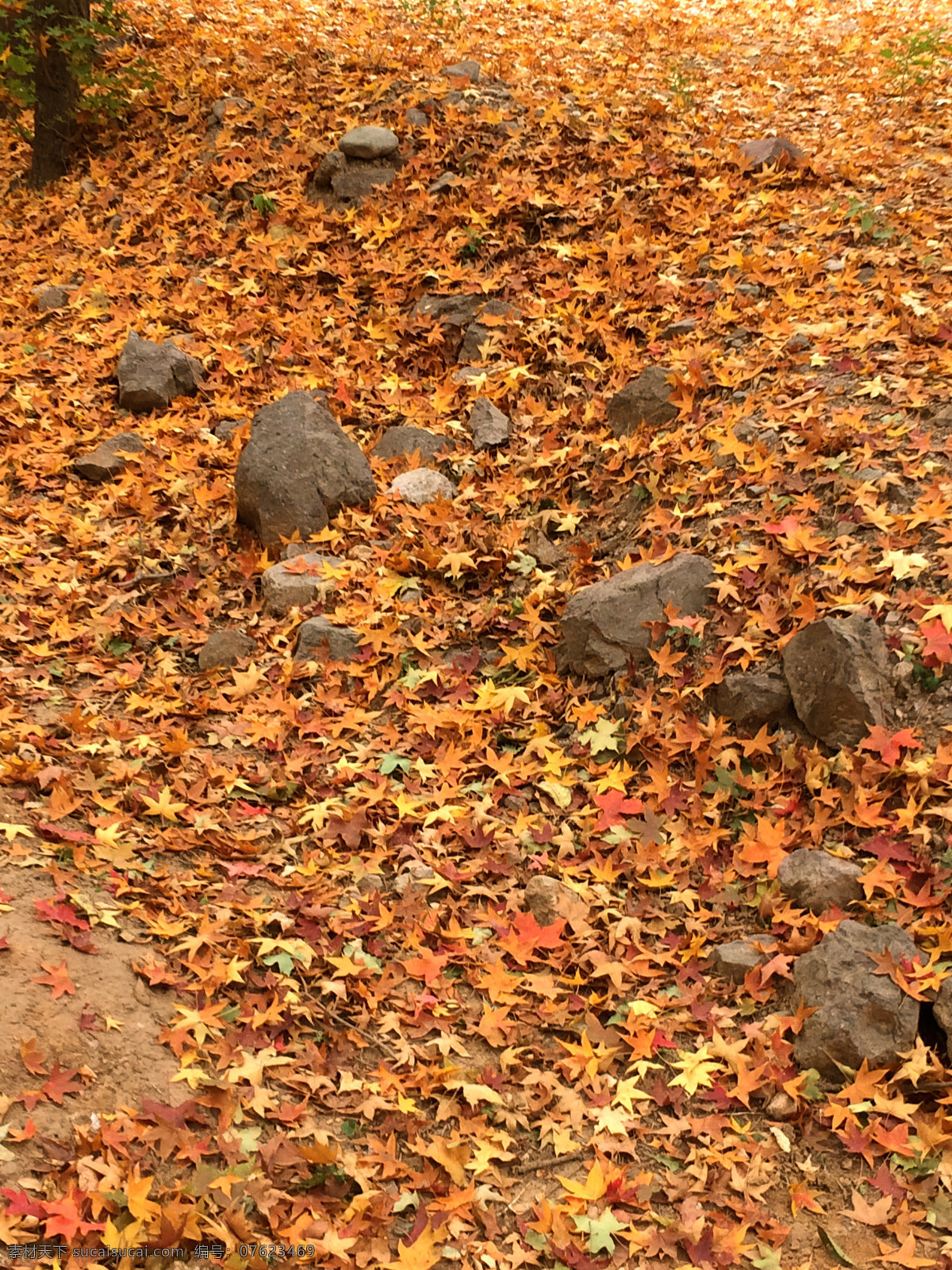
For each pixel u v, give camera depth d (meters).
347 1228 3.32
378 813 4.04
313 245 5.80
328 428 4.83
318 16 8.13
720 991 3.69
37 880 3.73
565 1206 3.39
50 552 4.78
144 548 4.77
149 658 4.46
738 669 4.13
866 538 4.21
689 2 9.27
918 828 3.78
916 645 3.99
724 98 6.71
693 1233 3.35
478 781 4.13
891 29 8.05
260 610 4.59
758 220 5.51
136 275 5.88
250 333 5.54
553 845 3.97
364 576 4.59
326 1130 3.47
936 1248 3.35
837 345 4.77
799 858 3.79
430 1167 3.44
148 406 5.30
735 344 4.96
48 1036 3.45
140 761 4.11
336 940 3.77
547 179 5.84
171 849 3.91
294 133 6.34
